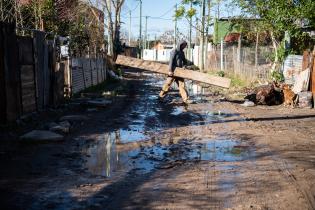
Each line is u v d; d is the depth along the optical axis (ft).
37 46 39.40
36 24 59.06
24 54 35.88
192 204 17.40
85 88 64.44
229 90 67.15
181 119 39.81
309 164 23.80
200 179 20.92
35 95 38.81
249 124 37.04
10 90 32.32
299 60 58.23
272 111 45.29
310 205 17.40
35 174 21.49
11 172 21.72
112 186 19.75
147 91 68.80
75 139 30.32
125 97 59.00
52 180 20.53
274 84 52.47
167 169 22.84
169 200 17.88
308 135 32.17
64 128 32.12
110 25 107.45
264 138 30.94
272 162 24.23
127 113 43.42
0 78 31.04
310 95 47.80
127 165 23.57
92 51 79.97
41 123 35.37
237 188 19.52
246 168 22.97
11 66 32.58
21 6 60.13
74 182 20.29
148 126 36.04
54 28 64.75
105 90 68.23
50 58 43.60
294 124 37.14
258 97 50.16
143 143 29.35
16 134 30.71
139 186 19.79
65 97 52.03
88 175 21.52
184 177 21.29
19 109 34.45
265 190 19.22
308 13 57.98
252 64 85.05
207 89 72.28
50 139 29.17
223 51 108.88
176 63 52.65
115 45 115.65
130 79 99.76
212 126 36.09
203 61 119.85
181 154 26.30
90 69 68.80
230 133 32.99
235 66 88.33
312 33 69.21
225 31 114.83
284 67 63.52
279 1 59.47
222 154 26.27
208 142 29.78
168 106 49.70
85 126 35.45
